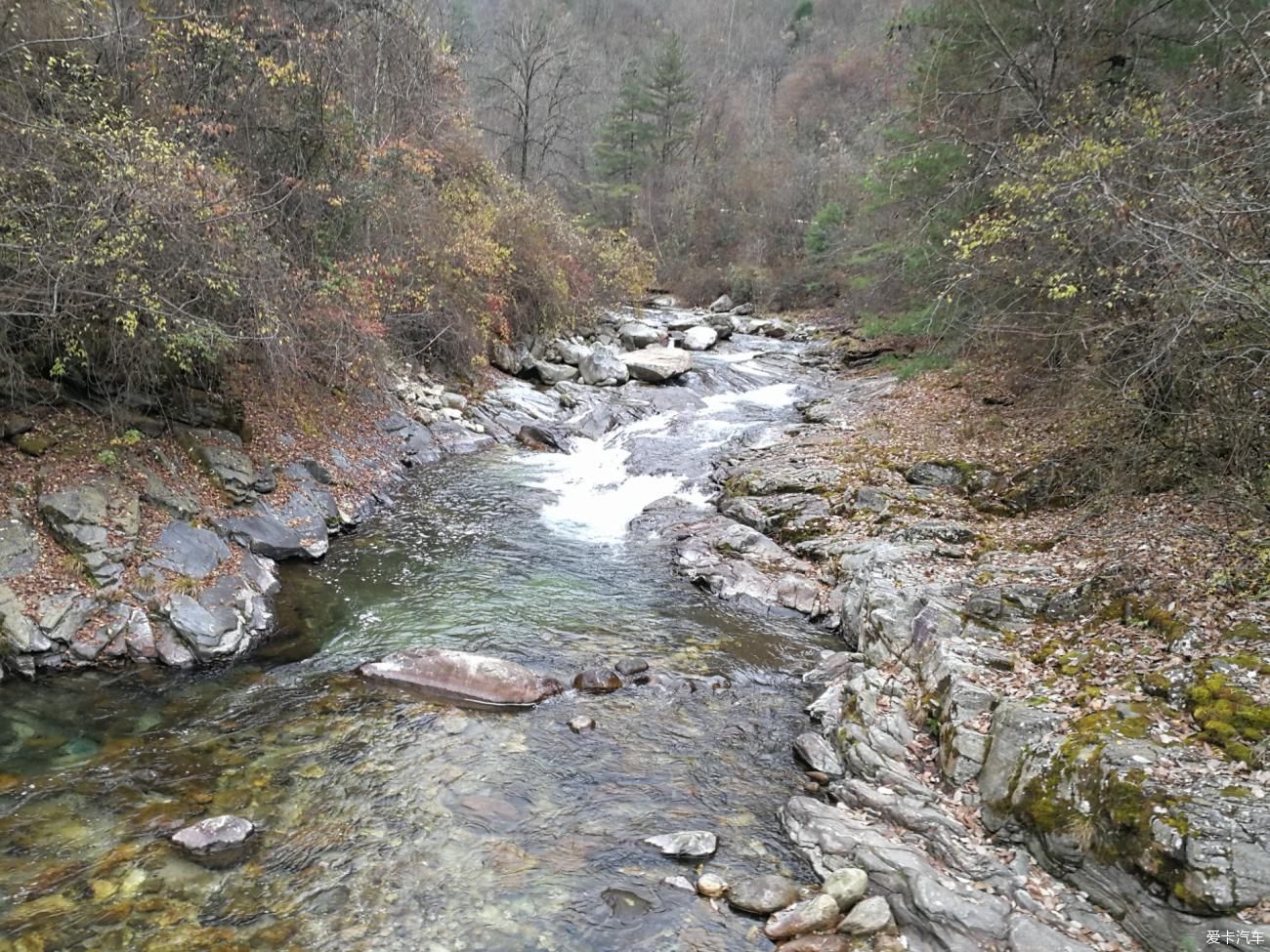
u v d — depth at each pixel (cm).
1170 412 870
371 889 493
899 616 813
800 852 551
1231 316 716
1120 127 1033
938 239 1645
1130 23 1352
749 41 6250
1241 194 727
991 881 504
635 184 4950
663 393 2020
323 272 1344
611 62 5631
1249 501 780
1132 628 681
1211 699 549
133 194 746
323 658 786
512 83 3866
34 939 436
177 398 1002
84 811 543
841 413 1739
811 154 4331
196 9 1204
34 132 731
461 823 560
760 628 927
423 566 1031
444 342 1784
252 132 1286
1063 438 1166
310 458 1185
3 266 736
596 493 1378
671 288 4359
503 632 870
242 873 498
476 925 470
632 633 892
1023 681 656
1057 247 1051
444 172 2008
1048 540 934
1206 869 434
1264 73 798
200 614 776
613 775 632
